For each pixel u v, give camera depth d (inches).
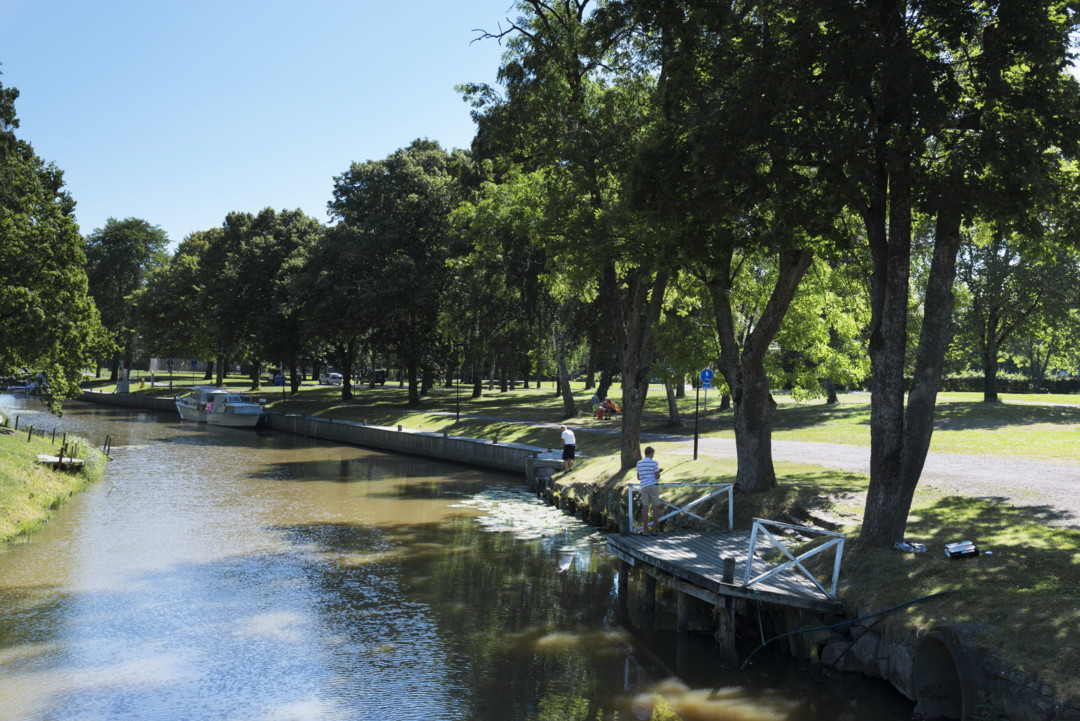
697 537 627.8
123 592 631.8
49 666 469.7
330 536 865.5
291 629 542.6
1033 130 462.3
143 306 3437.5
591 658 486.0
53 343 1360.7
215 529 890.1
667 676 453.7
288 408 2598.4
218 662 477.4
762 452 734.5
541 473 1218.0
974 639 345.1
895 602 422.3
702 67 570.6
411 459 1684.3
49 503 975.6
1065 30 479.8
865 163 466.9
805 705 407.8
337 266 2245.3
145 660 480.4
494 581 676.1
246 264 2834.6
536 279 1621.6
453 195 2150.6
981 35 486.3
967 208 457.1
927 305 506.6
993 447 1010.1
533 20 960.3
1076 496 617.6
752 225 573.3
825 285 959.6
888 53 453.1
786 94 480.1
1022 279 1598.2
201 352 3484.3
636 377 1023.0
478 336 2026.3
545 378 4692.4
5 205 1298.0
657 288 994.7
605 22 796.6
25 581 658.2
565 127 930.7
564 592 642.2
